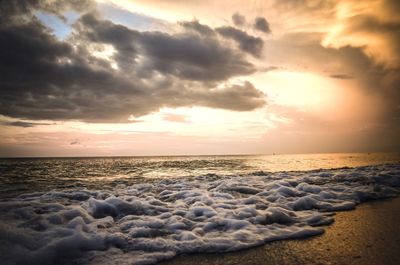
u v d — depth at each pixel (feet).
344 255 9.54
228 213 15.29
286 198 19.69
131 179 50.90
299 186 23.52
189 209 16.15
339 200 19.16
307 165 106.11
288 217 14.28
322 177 32.58
